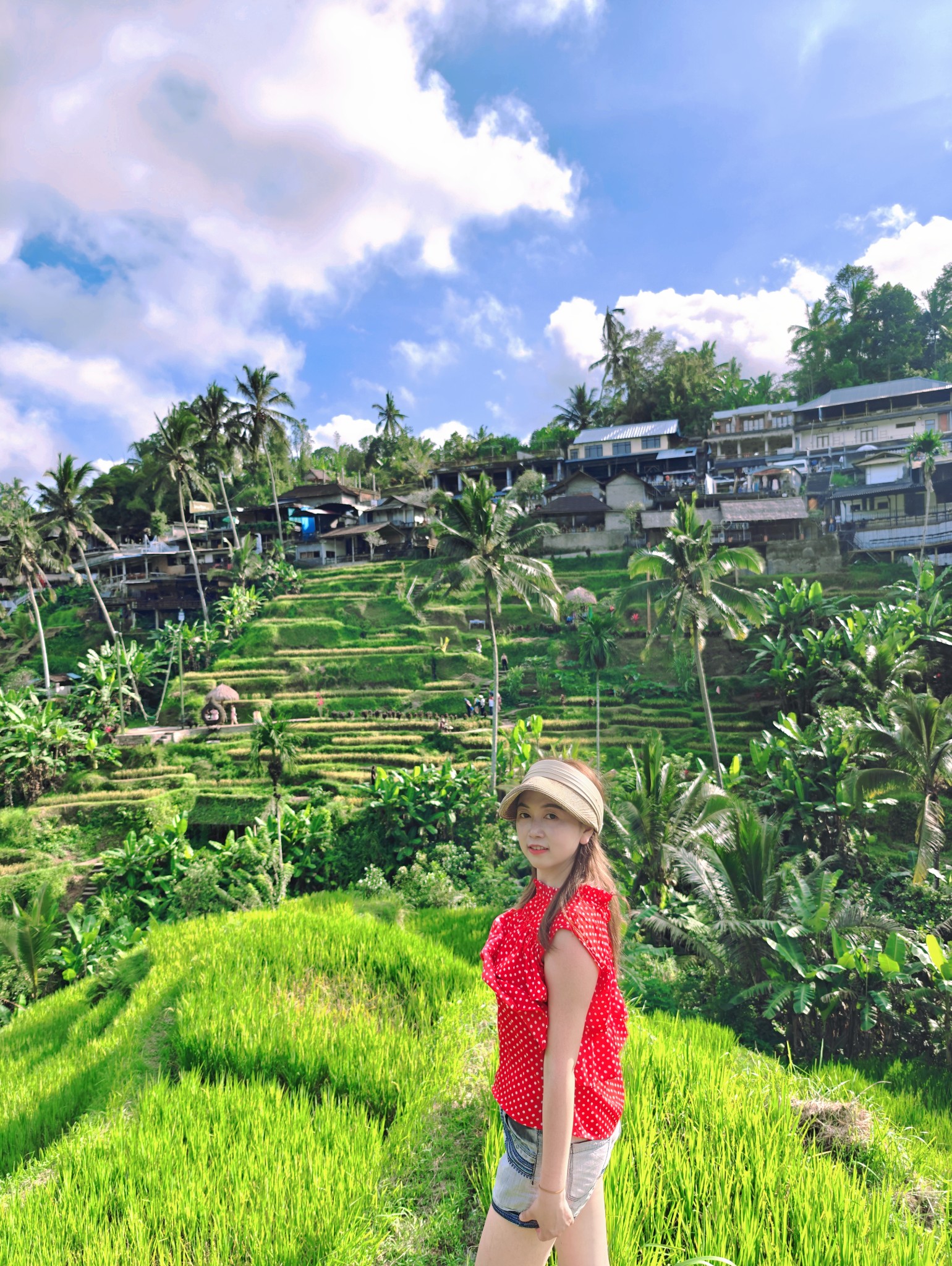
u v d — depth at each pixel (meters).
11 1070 8.91
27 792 39.69
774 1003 14.61
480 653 50.78
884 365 72.25
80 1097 6.04
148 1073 5.70
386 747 40.97
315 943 7.89
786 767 29.73
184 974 8.06
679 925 17.19
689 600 27.98
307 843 30.20
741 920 16.33
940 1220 3.47
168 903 28.09
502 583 31.48
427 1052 4.97
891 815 30.72
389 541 71.88
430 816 29.80
